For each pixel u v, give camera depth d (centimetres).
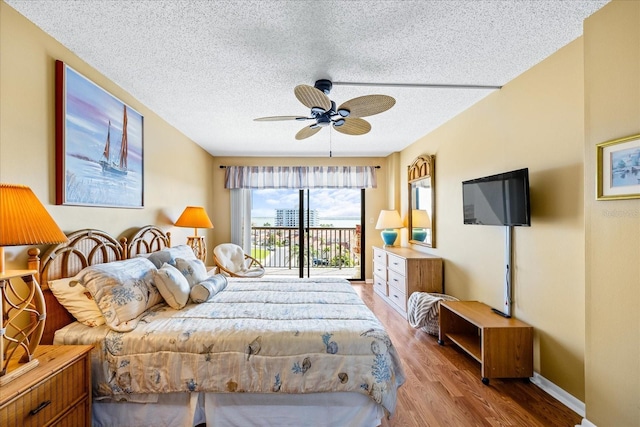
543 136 221
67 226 197
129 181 265
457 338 282
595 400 169
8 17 159
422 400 208
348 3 158
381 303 443
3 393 117
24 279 136
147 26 177
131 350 169
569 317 201
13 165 162
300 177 549
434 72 236
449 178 354
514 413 194
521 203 224
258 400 174
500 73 240
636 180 148
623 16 154
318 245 612
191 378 168
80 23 174
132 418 174
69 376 146
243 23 175
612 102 159
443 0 157
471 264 311
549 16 171
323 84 244
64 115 191
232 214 539
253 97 280
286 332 175
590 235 172
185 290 216
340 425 175
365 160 562
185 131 388
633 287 151
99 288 178
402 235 502
